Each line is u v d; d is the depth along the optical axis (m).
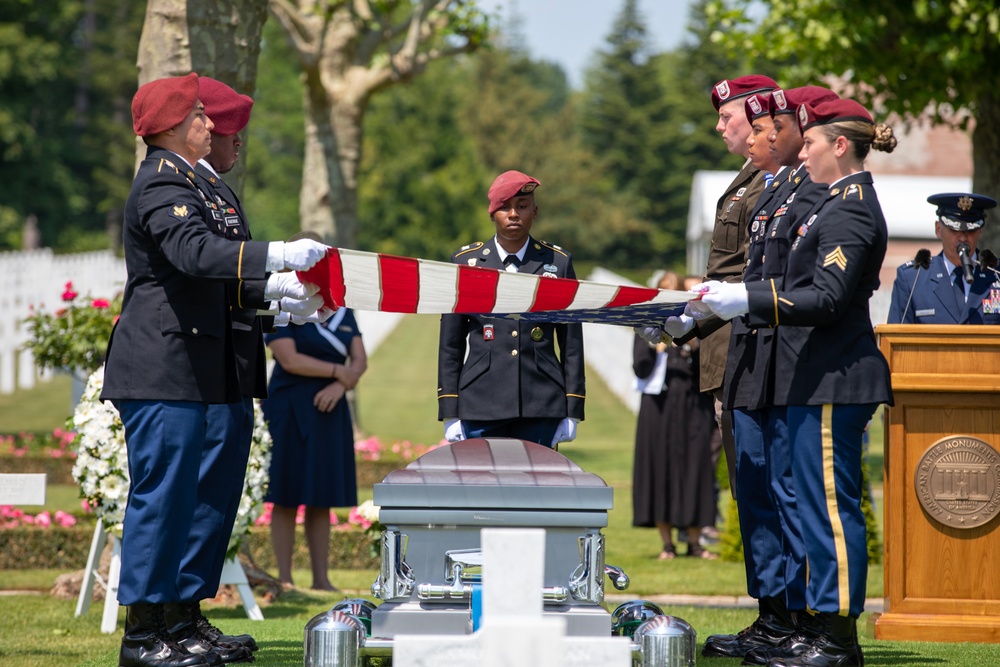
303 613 14.98
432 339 86.94
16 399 47.94
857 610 9.31
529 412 12.25
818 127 9.58
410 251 145.88
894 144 9.64
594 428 44.38
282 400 16.36
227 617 14.71
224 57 15.71
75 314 20.75
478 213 150.75
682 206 175.12
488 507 8.29
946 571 11.73
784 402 9.52
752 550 10.84
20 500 11.27
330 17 31.80
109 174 123.94
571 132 193.50
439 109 154.25
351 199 34.09
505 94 197.88
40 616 14.65
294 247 8.55
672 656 8.29
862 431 9.50
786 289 9.58
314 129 33.78
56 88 113.31
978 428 11.68
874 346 9.50
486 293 8.67
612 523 25.17
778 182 10.47
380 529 16.89
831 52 28.14
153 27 15.55
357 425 34.47
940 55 26.09
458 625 8.20
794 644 9.78
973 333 11.53
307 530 16.98
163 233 9.08
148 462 9.39
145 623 9.44
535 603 6.08
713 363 11.85
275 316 10.48
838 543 9.32
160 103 9.72
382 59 34.81
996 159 26.50
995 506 11.67
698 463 20.34
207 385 9.49
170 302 9.45
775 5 29.34
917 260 15.95
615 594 16.72
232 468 10.22
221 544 10.34
